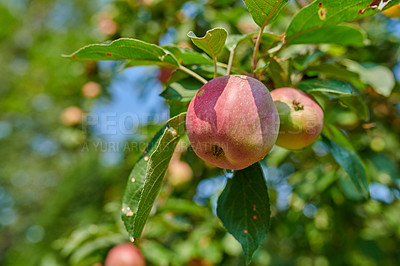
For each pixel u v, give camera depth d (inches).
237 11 31.9
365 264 37.5
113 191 63.5
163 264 30.2
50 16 174.4
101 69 44.1
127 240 33.4
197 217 37.4
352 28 19.9
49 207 102.7
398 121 36.3
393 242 42.1
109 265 30.0
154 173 17.6
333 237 38.8
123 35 35.7
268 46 20.6
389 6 17.9
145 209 17.8
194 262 33.8
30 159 147.6
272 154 34.2
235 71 20.1
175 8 33.8
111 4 36.8
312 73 22.3
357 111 21.7
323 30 19.8
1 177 150.2
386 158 31.9
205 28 32.6
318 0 18.1
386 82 24.0
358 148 32.6
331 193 34.4
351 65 25.1
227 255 35.4
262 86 17.0
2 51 157.5
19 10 169.8
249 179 19.4
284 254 46.9
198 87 19.4
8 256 137.1
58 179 149.3
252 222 18.9
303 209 38.6
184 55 20.3
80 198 94.7
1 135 141.9
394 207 36.5
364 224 37.6
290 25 19.3
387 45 34.3
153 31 35.0
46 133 134.7
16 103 125.3
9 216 157.8
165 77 30.7
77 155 112.3
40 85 118.0
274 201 40.7
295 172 39.9
